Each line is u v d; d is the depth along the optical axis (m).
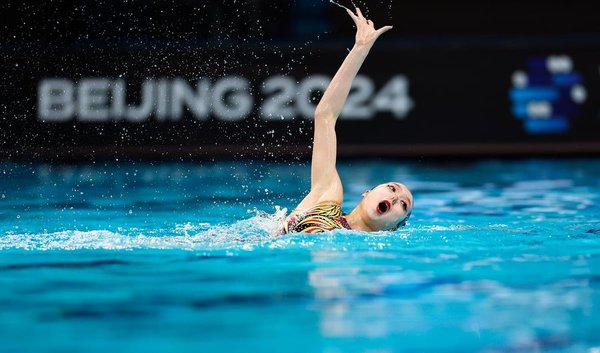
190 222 21.33
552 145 36.69
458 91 37.28
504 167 33.94
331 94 19.41
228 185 28.58
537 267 15.02
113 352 10.30
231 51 36.75
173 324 11.45
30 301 12.67
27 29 36.41
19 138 35.44
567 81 37.38
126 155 35.72
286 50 36.88
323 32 40.56
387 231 18.61
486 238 18.02
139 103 36.12
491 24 41.81
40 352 10.29
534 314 11.97
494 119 37.03
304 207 18.89
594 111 37.00
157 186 28.38
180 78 36.41
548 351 10.49
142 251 16.73
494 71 37.53
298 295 13.00
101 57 36.47
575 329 11.27
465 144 36.75
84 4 36.75
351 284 13.68
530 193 26.72
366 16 41.06
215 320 11.62
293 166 33.72
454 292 13.17
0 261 15.79
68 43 36.56
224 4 38.66
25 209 23.47
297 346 10.59
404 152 36.66
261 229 19.50
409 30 41.47
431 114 37.03
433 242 17.41
